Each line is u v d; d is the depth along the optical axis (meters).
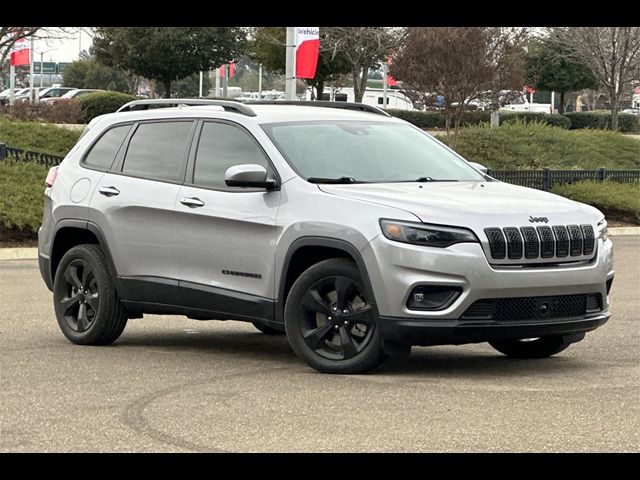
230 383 8.15
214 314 9.27
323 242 8.43
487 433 6.59
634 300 13.27
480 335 8.06
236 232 9.03
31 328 11.11
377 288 8.15
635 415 7.01
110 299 9.93
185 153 9.65
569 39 40.34
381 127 9.75
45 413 7.21
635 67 39.88
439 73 32.31
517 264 8.13
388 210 8.23
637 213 25.88
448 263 7.99
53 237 10.47
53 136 26.53
